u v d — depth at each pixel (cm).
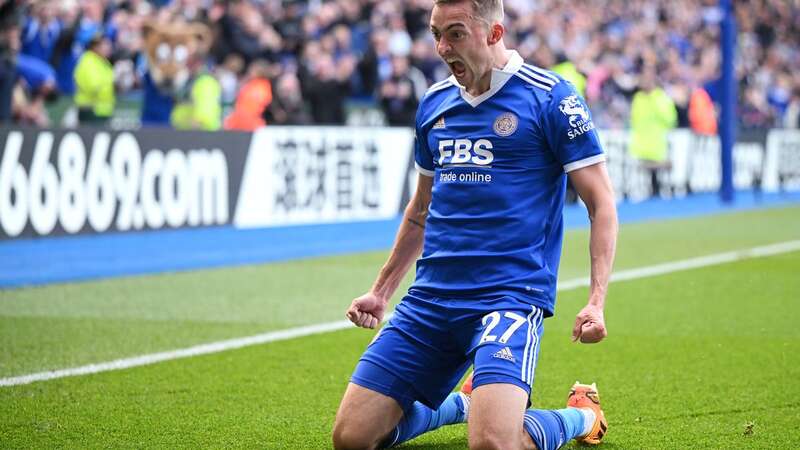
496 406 477
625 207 2225
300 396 705
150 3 2181
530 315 507
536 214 513
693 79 2947
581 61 2444
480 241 514
